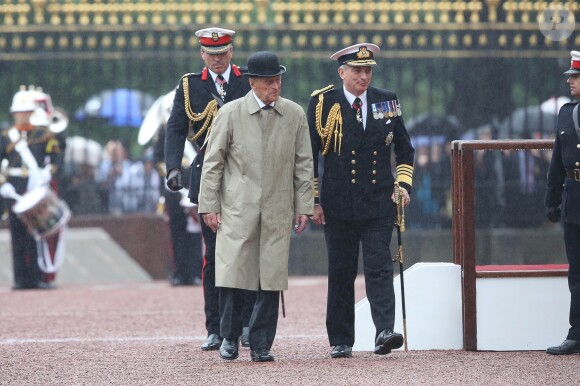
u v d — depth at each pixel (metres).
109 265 73.00
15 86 77.31
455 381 32.53
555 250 69.50
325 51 71.31
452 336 38.91
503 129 72.12
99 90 75.81
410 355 37.59
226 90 39.50
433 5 70.81
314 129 36.88
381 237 36.75
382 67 72.69
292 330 45.50
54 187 67.19
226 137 35.88
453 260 39.66
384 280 36.56
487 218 71.25
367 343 38.88
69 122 77.31
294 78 72.88
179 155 39.34
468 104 72.31
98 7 72.06
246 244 35.72
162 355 38.66
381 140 36.78
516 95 81.12
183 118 39.59
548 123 71.69
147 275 73.94
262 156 35.75
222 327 36.56
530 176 71.19
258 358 36.28
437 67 73.50
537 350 38.53
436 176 71.81
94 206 76.25
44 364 37.03
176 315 51.34
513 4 70.81
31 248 66.38
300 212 36.03
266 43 71.38
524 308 38.47
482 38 71.56
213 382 33.00
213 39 39.28
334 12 76.31
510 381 32.50
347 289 37.28
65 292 63.75
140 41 72.88
